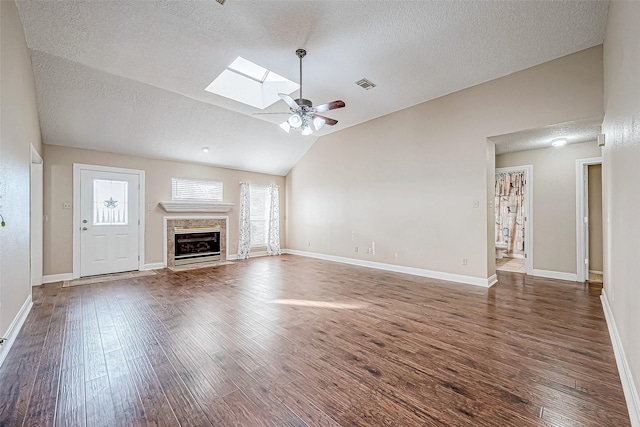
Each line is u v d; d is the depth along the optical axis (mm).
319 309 3221
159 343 2383
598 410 1553
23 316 2828
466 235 4336
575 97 3365
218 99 4520
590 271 4930
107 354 2195
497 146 4660
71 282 4496
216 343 2385
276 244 7672
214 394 1709
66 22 2768
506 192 7289
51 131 4367
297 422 1475
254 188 7430
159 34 2969
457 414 1527
